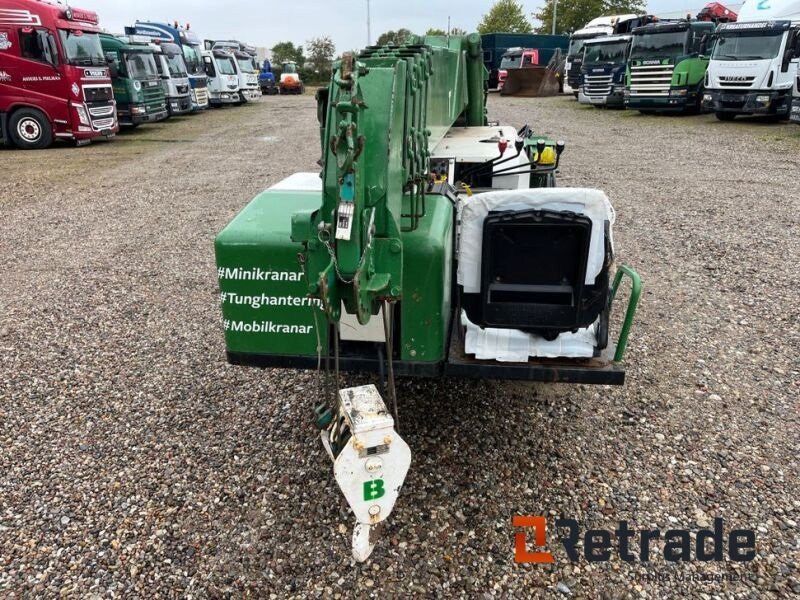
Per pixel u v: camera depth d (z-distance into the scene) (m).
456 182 3.98
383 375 2.69
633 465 3.04
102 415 3.54
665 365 3.91
